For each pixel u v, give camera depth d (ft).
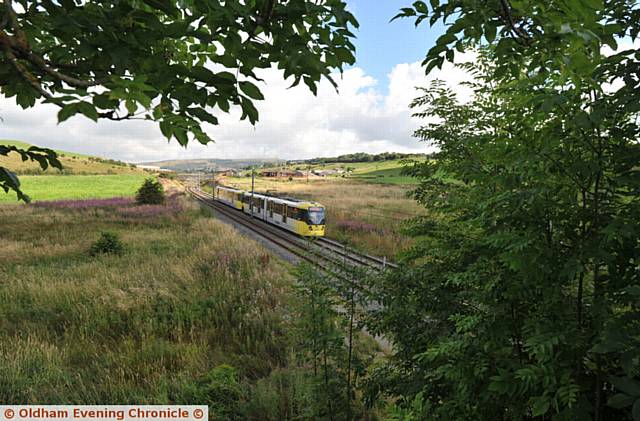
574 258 5.63
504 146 7.30
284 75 4.48
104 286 27.94
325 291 13.25
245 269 33.53
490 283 7.47
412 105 11.48
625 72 5.03
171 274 31.60
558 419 5.34
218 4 3.79
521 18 4.63
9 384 15.35
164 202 106.73
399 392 10.77
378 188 204.03
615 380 3.99
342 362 13.20
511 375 6.38
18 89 4.83
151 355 18.52
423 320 10.86
